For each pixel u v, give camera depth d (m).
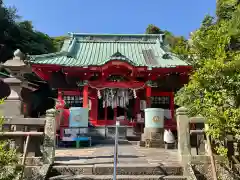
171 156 7.74
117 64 15.52
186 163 6.05
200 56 5.90
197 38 6.05
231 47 6.56
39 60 15.67
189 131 6.36
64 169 5.87
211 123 5.12
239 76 4.99
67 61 16.25
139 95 17.83
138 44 20.38
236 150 6.17
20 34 28.70
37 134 5.98
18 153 5.69
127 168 5.88
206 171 6.05
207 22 10.18
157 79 17.06
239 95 5.09
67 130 10.85
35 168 5.82
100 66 15.55
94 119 17.00
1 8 28.09
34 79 25.16
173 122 15.39
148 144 10.63
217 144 6.29
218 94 5.09
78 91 17.28
